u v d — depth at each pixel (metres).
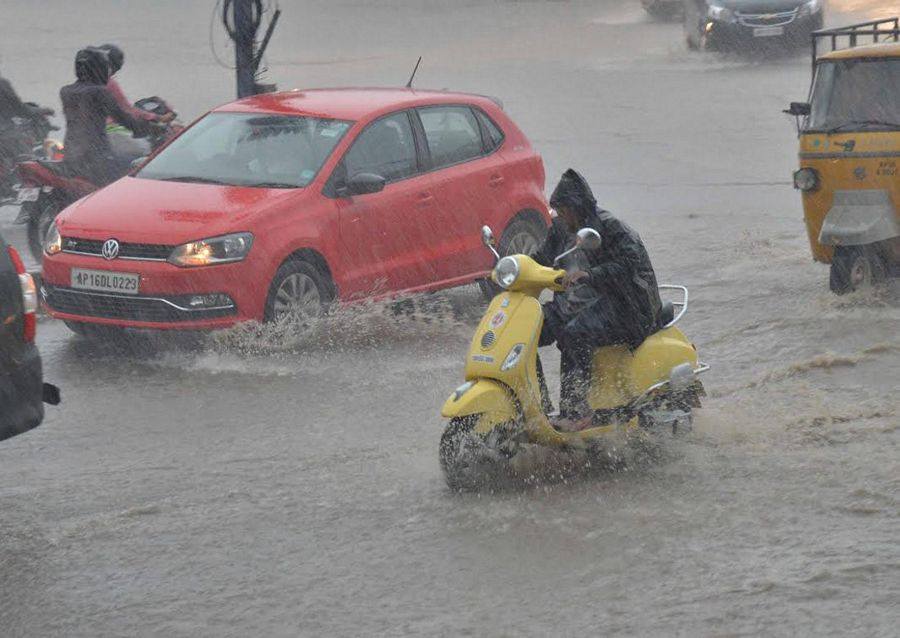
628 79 53.78
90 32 75.50
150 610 10.86
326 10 87.25
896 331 19.17
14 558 12.04
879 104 20.73
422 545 12.01
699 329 20.08
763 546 11.62
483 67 58.00
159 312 19.08
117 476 14.33
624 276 13.69
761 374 17.41
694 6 60.88
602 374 14.02
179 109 46.88
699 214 29.97
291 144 21.16
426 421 16.06
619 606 10.55
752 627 10.08
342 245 20.31
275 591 11.14
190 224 19.30
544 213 23.67
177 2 93.75
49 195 25.88
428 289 21.70
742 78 53.19
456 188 22.14
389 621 10.48
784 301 21.52
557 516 12.55
